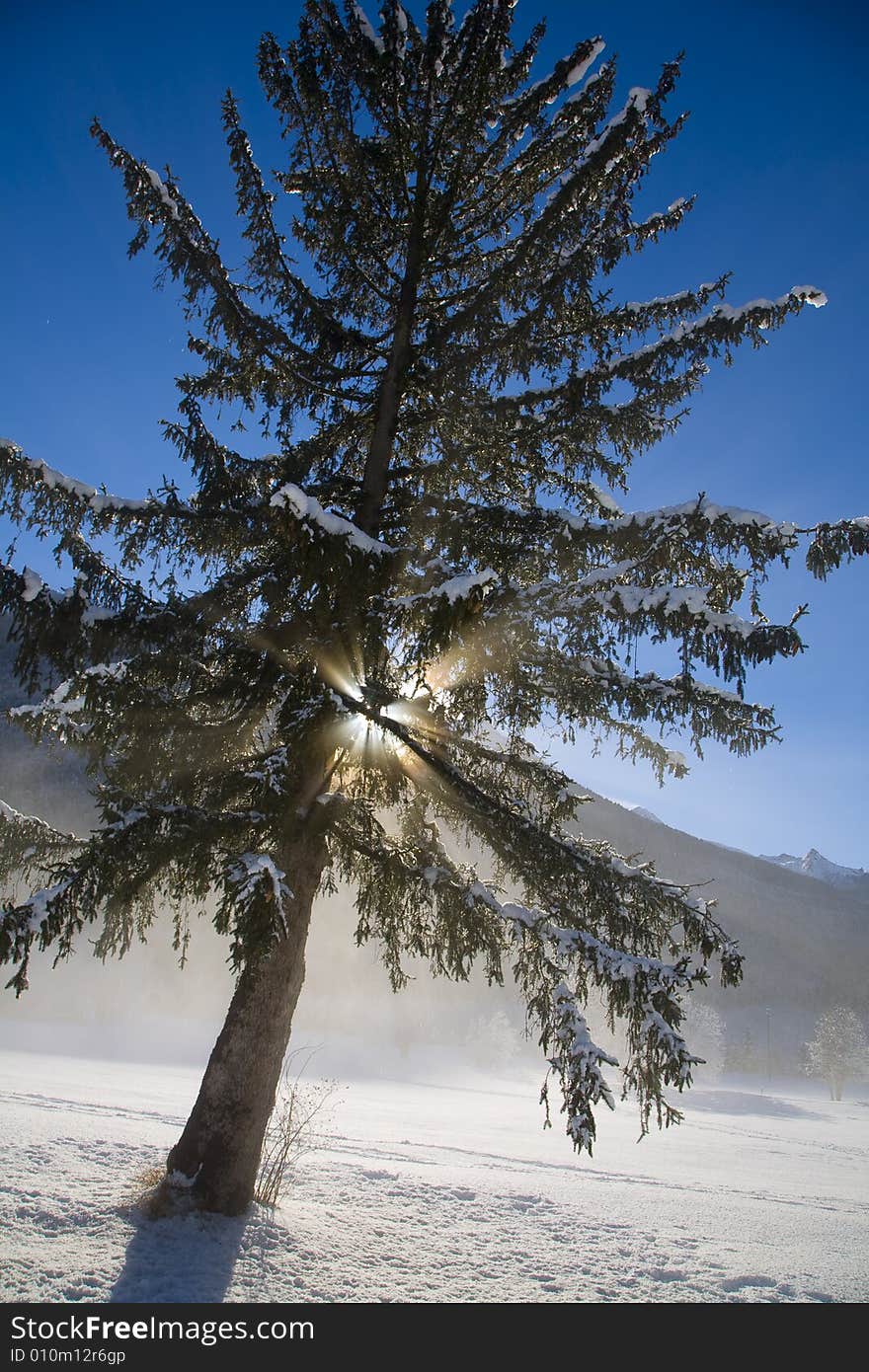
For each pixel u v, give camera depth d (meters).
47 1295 4.43
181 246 6.95
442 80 7.73
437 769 6.47
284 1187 7.56
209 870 5.86
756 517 6.02
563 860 6.23
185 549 7.32
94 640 5.82
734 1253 7.61
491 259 8.11
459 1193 8.67
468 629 5.52
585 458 8.09
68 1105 14.17
